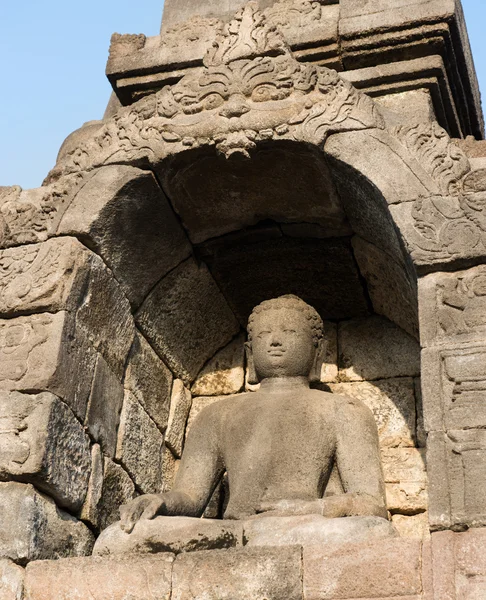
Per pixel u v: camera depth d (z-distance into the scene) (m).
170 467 7.35
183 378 7.68
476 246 5.82
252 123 6.52
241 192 6.91
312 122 6.43
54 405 6.02
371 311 7.54
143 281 7.06
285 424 6.29
